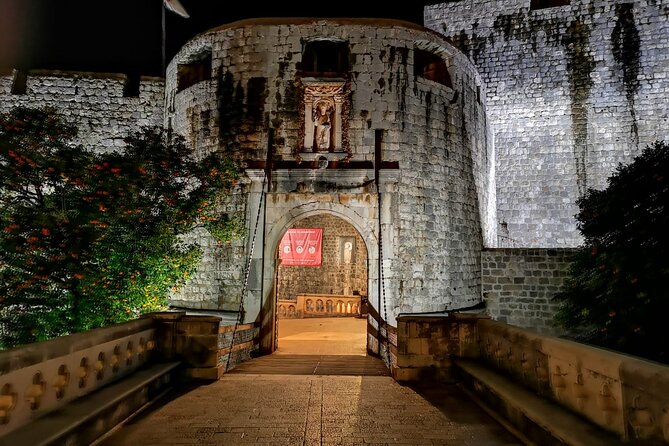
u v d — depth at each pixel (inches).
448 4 860.0
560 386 204.5
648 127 765.3
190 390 294.0
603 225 438.3
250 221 544.7
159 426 226.1
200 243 575.5
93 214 394.0
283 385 308.3
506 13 834.2
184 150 474.6
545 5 855.1
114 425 219.8
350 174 543.5
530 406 203.9
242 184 553.3
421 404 267.1
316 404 265.6
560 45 810.2
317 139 549.3
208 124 580.4
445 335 323.9
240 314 526.9
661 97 765.9
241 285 540.1
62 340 208.5
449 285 582.6
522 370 247.1
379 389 299.9
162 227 417.7
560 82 804.6
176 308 565.6
